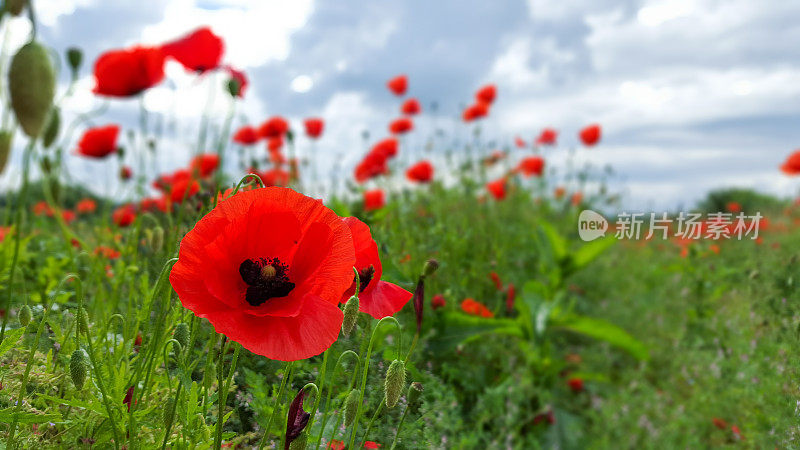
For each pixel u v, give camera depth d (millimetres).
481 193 1470
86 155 727
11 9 240
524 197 1664
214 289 248
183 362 291
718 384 851
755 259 924
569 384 1102
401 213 1058
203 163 748
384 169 1202
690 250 1203
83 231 897
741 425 728
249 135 1029
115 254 667
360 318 427
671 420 938
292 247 267
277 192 265
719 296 1063
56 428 340
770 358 661
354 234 345
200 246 251
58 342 403
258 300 257
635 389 1105
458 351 792
